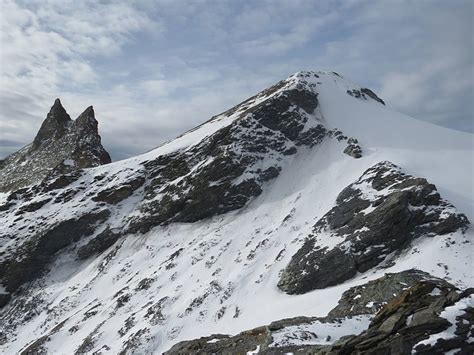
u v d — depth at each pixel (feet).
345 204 155.53
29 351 142.82
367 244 130.82
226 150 212.64
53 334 148.46
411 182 146.61
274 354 62.75
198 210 199.62
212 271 152.97
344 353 55.47
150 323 129.70
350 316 74.95
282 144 224.33
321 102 261.44
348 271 127.24
